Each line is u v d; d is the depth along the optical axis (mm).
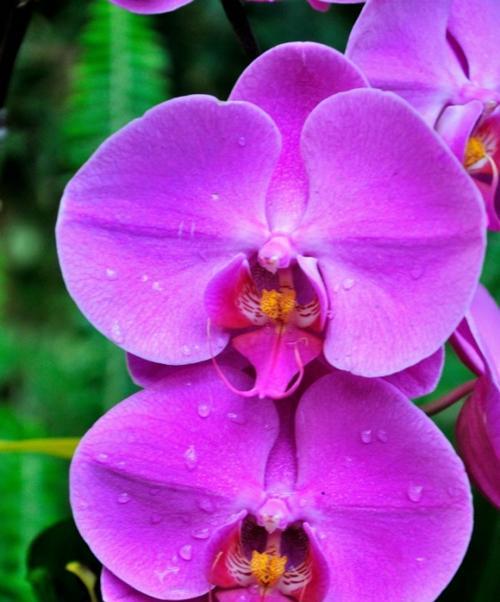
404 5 593
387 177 577
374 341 585
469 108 604
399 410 591
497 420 604
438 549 595
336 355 587
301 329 591
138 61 840
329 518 606
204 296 589
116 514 603
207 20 1167
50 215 1311
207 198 590
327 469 603
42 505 790
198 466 604
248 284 593
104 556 603
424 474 593
